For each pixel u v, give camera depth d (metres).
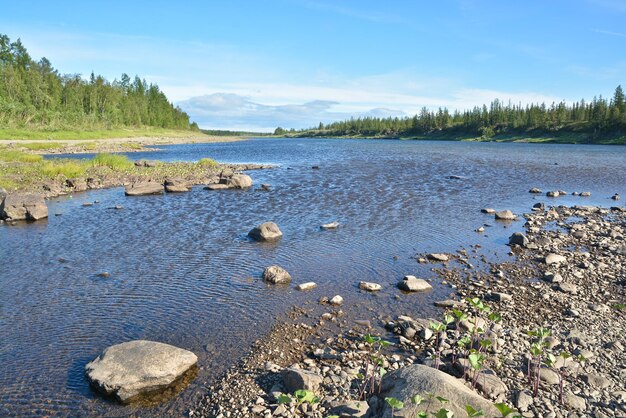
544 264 18.06
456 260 18.48
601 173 50.72
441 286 15.60
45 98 116.56
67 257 18.55
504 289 15.36
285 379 9.53
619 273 17.02
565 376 9.81
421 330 12.01
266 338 11.77
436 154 83.06
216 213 27.45
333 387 9.38
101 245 20.30
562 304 14.09
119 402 9.12
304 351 11.16
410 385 8.27
